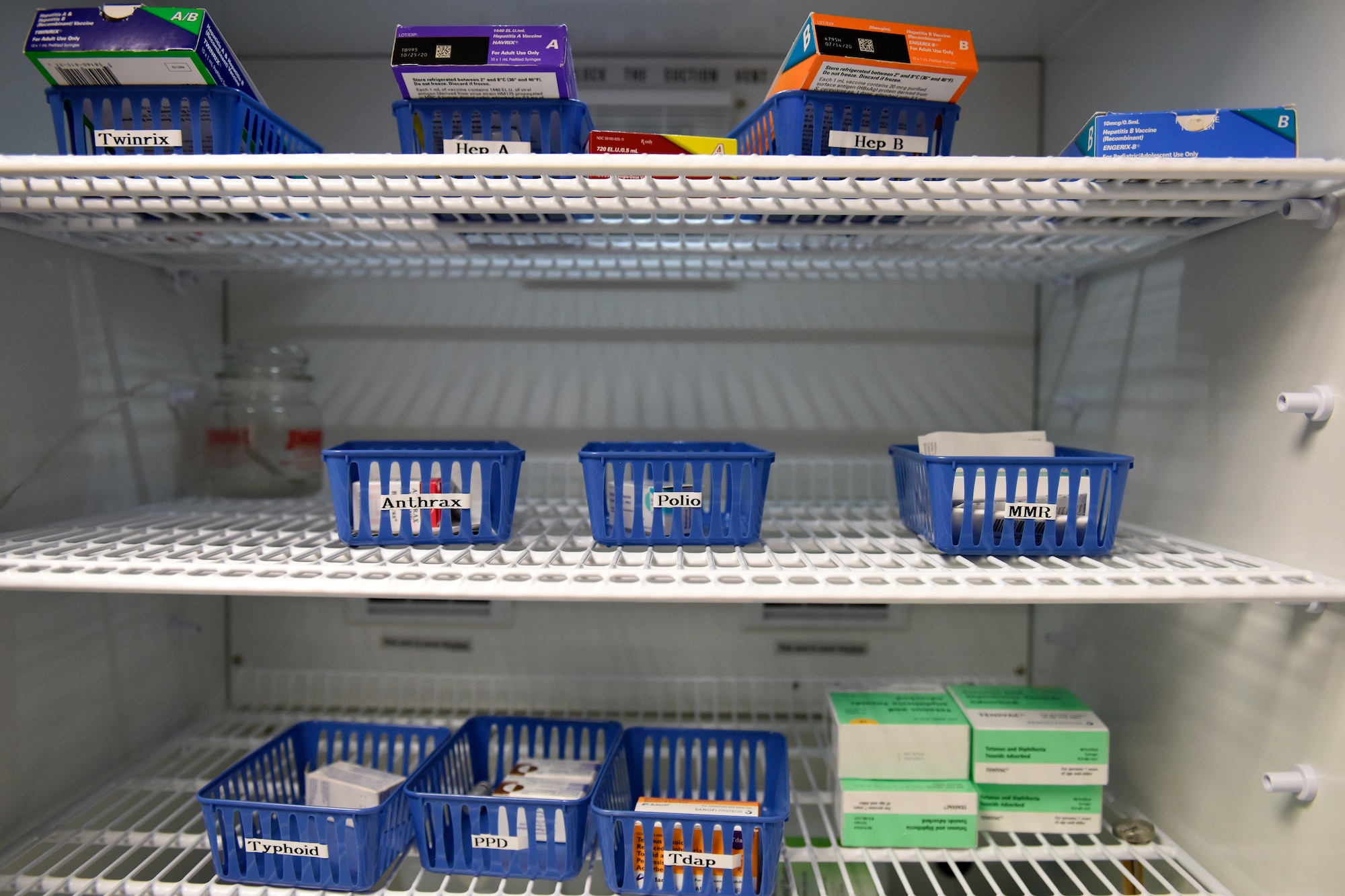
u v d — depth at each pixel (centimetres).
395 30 114
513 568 80
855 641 125
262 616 127
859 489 125
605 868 84
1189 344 93
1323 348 73
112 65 77
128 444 110
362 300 126
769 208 82
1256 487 82
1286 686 77
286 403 120
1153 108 95
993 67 121
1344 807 70
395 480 89
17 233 91
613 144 84
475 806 85
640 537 91
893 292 125
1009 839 98
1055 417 122
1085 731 91
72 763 98
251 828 85
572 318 125
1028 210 81
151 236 99
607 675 125
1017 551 85
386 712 126
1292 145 72
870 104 81
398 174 73
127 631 108
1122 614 106
